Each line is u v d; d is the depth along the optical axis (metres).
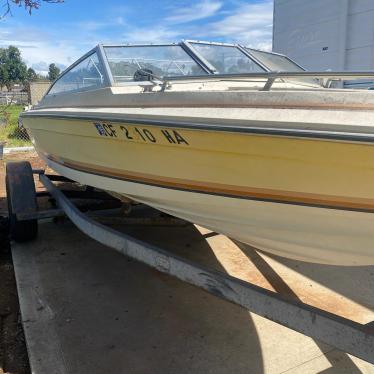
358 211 2.03
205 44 3.59
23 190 4.15
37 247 4.16
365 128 1.80
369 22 7.19
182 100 2.39
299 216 2.22
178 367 2.52
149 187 2.79
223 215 2.54
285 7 8.78
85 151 3.19
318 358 2.58
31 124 4.42
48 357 2.58
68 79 3.86
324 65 8.08
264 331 2.85
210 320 2.98
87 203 4.76
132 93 2.71
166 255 2.64
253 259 3.88
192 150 2.33
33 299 3.22
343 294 3.29
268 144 2.03
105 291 3.36
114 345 2.71
